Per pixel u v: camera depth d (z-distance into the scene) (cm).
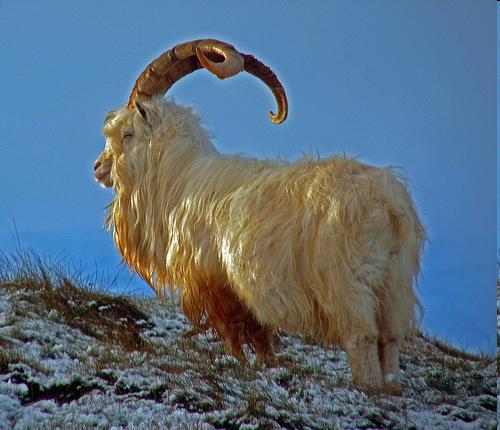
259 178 1711
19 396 1495
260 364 1759
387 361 1569
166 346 1875
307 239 1579
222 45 1897
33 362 1606
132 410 1472
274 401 1558
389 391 1562
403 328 1565
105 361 1675
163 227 1867
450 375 1862
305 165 1675
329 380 1683
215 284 1756
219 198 1744
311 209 1584
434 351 2081
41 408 1467
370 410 1532
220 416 1472
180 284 1830
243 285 1647
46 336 1775
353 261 1530
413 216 1593
